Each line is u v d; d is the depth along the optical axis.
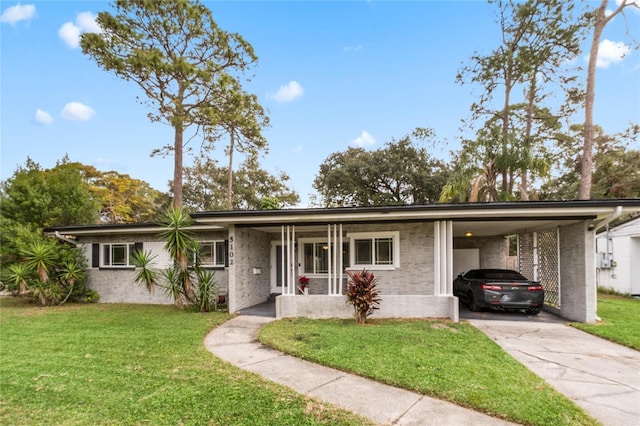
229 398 4.02
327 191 28.89
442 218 9.04
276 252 13.22
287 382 4.60
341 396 4.12
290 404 3.85
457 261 14.89
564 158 23.88
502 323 8.61
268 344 6.54
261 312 10.13
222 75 17.72
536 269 11.95
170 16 16.97
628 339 6.77
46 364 5.36
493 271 11.01
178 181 17.72
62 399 4.06
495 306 9.47
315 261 12.50
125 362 5.44
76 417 3.61
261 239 12.32
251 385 4.43
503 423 3.46
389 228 10.79
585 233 8.76
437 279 9.20
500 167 15.96
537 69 19.81
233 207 35.97
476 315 9.69
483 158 16.14
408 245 10.62
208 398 4.02
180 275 10.66
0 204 14.74
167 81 16.98
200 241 12.34
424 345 6.21
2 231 13.41
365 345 6.21
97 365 5.30
